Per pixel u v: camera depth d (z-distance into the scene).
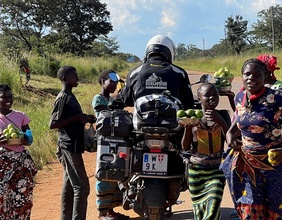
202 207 4.93
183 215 6.17
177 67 5.36
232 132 4.52
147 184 4.84
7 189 5.04
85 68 31.83
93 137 5.42
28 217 5.19
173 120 4.70
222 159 4.65
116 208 6.59
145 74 5.25
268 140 4.28
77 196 5.29
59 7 61.41
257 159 4.32
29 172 5.16
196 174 5.04
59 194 7.44
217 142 4.96
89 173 8.63
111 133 4.80
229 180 4.50
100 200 5.83
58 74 5.37
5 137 4.95
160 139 4.74
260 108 4.23
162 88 5.21
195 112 4.60
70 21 63.03
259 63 4.24
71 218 5.59
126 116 4.88
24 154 5.14
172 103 4.76
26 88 18.97
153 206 4.79
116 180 4.71
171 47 5.51
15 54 23.58
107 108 5.91
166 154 4.79
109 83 5.91
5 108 5.24
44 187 7.88
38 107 14.77
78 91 21.80
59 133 5.38
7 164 5.04
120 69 40.97
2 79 17.48
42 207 6.81
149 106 4.72
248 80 4.21
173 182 4.99
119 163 4.69
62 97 5.23
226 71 5.70
